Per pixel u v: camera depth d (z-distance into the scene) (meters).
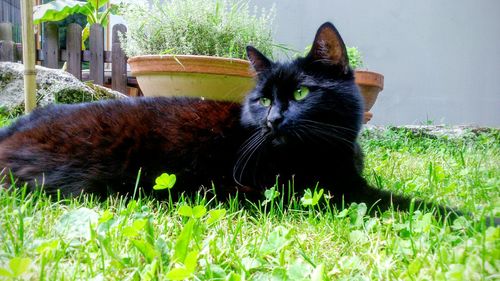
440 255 0.31
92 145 0.49
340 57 0.50
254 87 0.54
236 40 0.84
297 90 0.49
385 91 1.33
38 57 1.18
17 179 0.48
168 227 0.38
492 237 0.31
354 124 0.50
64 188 0.48
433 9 1.28
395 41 1.31
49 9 1.20
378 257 0.33
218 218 0.37
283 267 0.31
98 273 0.30
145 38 0.85
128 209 0.39
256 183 0.50
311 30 1.33
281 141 0.49
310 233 0.39
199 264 0.32
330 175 0.50
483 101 1.28
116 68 1.18
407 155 0.82
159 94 0.79
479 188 0.50
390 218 0.41
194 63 0.74
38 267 0.30
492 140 0.92
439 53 1.29
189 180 0.50
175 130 0.50
